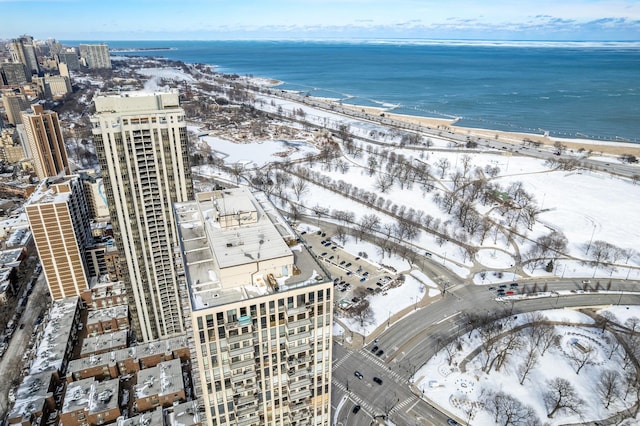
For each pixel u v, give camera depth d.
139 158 155.50
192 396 160.12
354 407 158.62
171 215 169.12
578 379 171.12
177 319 192.12
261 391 96.25
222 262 88.44
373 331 197.62
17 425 147.00
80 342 197.62
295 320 91.25
